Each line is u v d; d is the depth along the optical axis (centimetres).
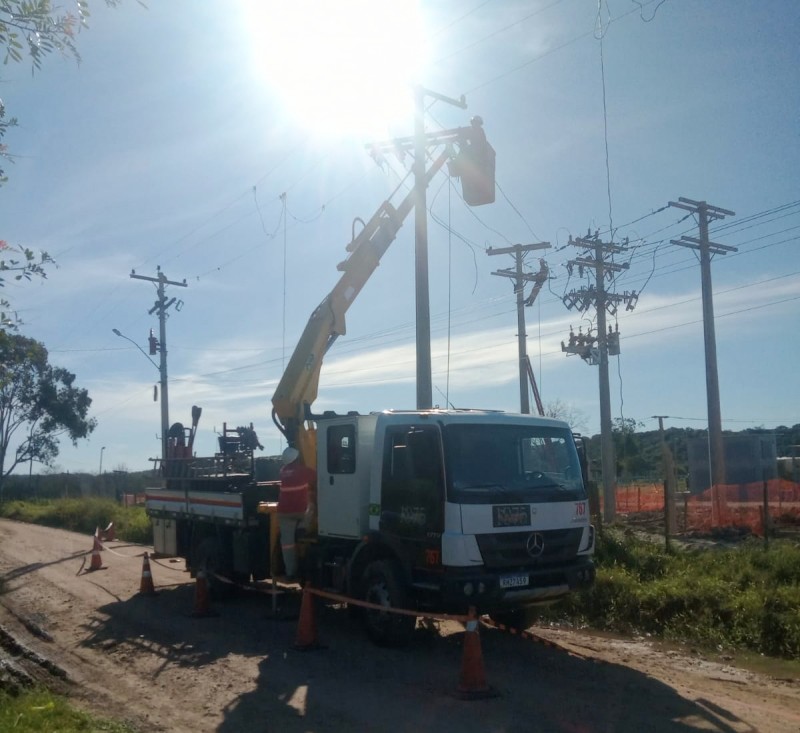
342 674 941
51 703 800
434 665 970
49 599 1545
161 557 1672
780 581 1391
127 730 759
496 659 1002
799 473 3650
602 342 2870
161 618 1318
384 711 803
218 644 1119
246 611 1355
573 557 1034
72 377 5438
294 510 1210
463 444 989
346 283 1397
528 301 3039
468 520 950
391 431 1059
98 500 4138
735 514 2486
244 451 1558
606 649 1089
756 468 3322
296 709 823
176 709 849
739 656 1068
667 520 1703
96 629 1262
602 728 745
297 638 1068
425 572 987
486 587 941
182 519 1592
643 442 6216
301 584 1248
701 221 2981
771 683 923
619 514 3164
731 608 1200
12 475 6494
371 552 1091
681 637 1166
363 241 1441
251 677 948
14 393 4928
